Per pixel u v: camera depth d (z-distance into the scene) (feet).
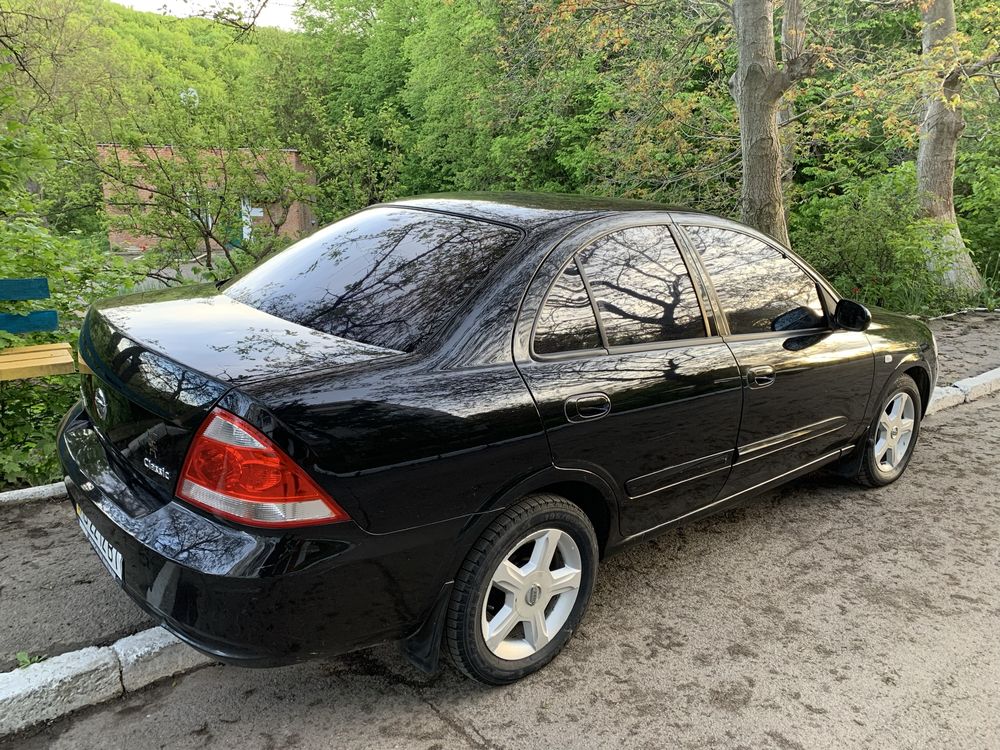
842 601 10.61
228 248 37.17
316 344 7.45
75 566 9.87
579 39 34.09
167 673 8.15
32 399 14.21
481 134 72.54
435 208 9.83
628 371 8.64
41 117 31.89
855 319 11.89
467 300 7.82
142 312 8.48
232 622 6.29
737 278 10.62
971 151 48.29
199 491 6.38
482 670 7.98
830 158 43.52
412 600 7.16
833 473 14.53
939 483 15.16
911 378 14.67
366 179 40.47
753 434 10.58
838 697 8.53
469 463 7.17
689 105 36.91
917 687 8.78
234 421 6.23
